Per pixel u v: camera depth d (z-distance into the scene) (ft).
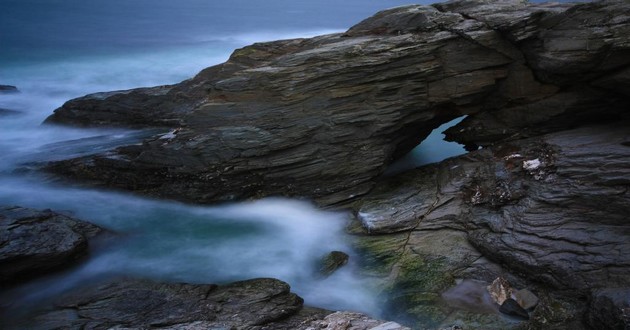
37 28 157.99
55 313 35.76
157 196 52.65
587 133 46.52
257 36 155.33
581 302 36.27
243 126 52.03
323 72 51.57
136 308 36.04
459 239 43.86
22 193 52.60
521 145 49.26
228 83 53.62
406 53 51.26
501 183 45.57
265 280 39.37
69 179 54.95
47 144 62.90
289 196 52.03
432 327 36.29
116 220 49.11
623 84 45.29
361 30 57.77
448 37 51.62
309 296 40.22
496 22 49.96
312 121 51.47
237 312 35.65
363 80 51.57
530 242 39.78
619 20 44.29
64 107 69.21
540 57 48.62
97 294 37.91
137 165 53.21
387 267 42.42
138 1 242.78
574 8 46.91
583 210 39.81
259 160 51.24
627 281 35.29
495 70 52.03
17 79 100.53
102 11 204.64
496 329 35.53
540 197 41.86
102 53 124.67
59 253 39.99
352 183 51.29
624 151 41.24
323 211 50.60
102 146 60.13
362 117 51.21
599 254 37.27
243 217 50.47
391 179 53.11
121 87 97.96
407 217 46.42
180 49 131.75
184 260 43.70
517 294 37.73
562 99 49.42
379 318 37.83
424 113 53.26
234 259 44.19
